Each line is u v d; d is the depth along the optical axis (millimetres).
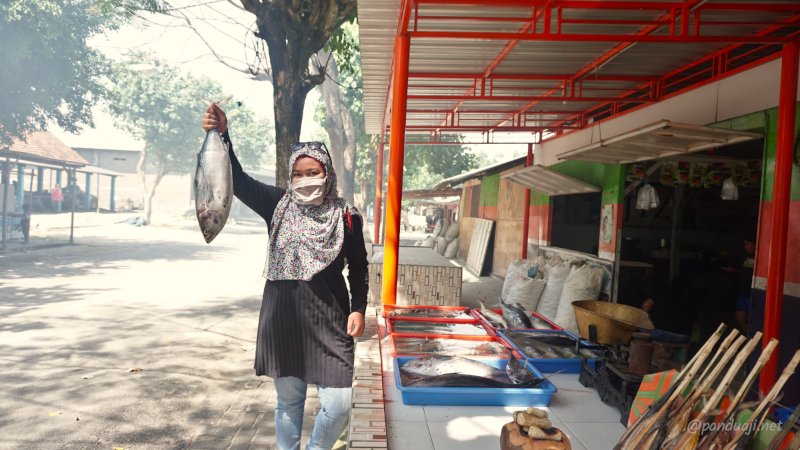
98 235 28547
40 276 13898
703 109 6742
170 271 15898
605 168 8641
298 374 2557
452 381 3240
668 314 8328
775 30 5500
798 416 1587
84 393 5641
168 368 6555
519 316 5824
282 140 8266
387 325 5102
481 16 5848
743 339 1944
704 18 5434
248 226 47375
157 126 41031
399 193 5500
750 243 7824
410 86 8891
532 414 2334
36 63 18578
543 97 8227
